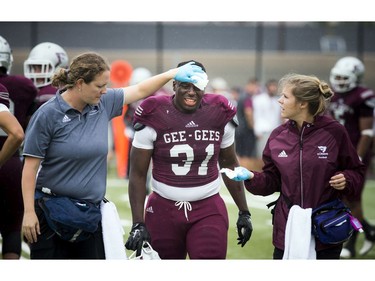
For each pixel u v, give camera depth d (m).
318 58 42.88
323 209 9.05
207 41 42.59
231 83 42.94
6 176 10.64
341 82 15.27
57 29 40.31
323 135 9.07
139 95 9.23
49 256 8.69
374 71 42.97
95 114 8.79
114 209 9.02
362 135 15.20
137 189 9.61
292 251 8.92
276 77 42.88
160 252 9.73
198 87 9.15
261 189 9.30
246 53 43.00
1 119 8.95
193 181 9.56
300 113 9.09
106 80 8.48
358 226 9.02
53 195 8.70
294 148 9.11
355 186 8.99
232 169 10.04
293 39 45.38
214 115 9.55
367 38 45.47
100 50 41.31
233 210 18.28
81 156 8.59
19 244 10.82
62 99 8.59
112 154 30.64
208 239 9.49
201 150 9.48
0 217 10.77
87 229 8.67
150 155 9.63
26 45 39.09
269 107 29.00
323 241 9.00
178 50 42.50
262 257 13.63
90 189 8.71
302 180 9.04
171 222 9.63
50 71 12.41
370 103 15.18
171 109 9.48
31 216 8.45
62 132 8.54
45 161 8.70
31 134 8.49
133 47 41.72
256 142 29.19
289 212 9.02
